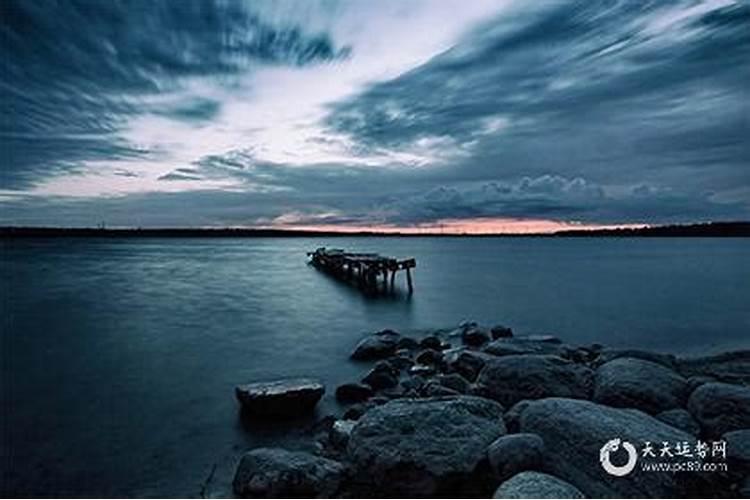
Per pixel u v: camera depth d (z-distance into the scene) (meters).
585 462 5.54
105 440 8.15
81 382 11.40
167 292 29.58
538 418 6.31
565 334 18.88
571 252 99.44
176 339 16.55
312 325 19.61
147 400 10.13
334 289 31.66
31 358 13.70
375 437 6.23
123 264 53.50
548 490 4.84
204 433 8.42
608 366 8.75
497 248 129.38
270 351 14.94
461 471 5.78
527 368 8.59
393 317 21.78
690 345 17.22
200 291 30.20
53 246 108.50
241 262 59.56
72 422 8.91
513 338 13.98
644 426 5.92
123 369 12.62
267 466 6.10
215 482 6.72
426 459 5.86
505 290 32.09
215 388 11.01
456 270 50.28
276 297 27.84
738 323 20.98
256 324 19.69
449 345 15.09
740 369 10.49
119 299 26.34
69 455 7.61
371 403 9.09
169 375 12.08
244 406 9.30
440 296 28.88
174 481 6.81
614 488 5.23
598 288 33.19
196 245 136.38
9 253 74.75
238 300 26.48
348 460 6.52
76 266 49.44
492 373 8.73
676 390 7.94
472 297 28.48
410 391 9.70
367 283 30.56
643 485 5.18
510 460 5.65
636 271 47.84
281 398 9.05
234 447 7.87
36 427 8.67
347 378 11.93
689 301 27.12
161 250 93.88
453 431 6.19
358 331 18.50
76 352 14.45
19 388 10.91
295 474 5.94
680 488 5.18
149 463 7.34
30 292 28.84
